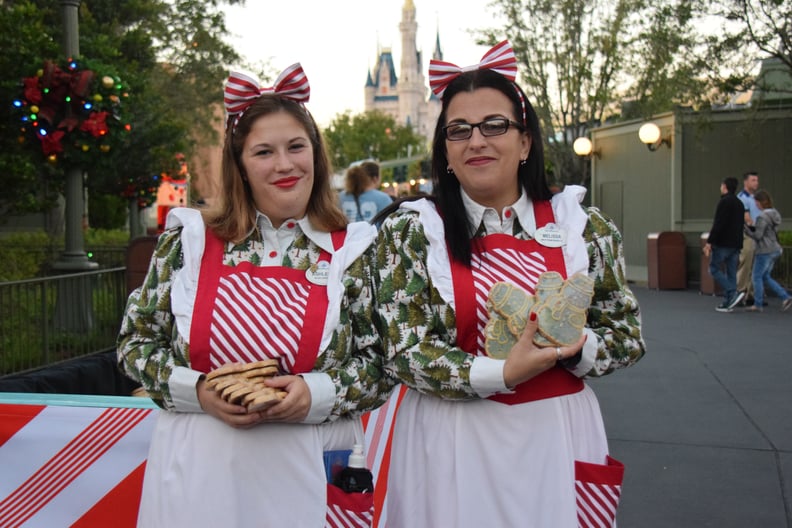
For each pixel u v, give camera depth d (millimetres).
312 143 2494
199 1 19453
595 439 2531
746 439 5773
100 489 3137
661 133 17156
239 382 2207
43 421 3160
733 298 12578
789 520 4320
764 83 16500
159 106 13188
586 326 2576
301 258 2465
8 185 9523
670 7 16609
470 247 2475
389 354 2461
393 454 2617
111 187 13070
